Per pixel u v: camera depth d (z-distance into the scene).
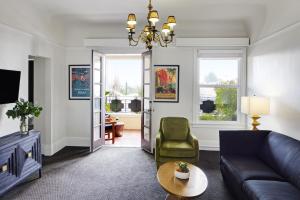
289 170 2.42
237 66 4.96
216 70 5.03
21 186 3.09
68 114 5.14
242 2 3.71
